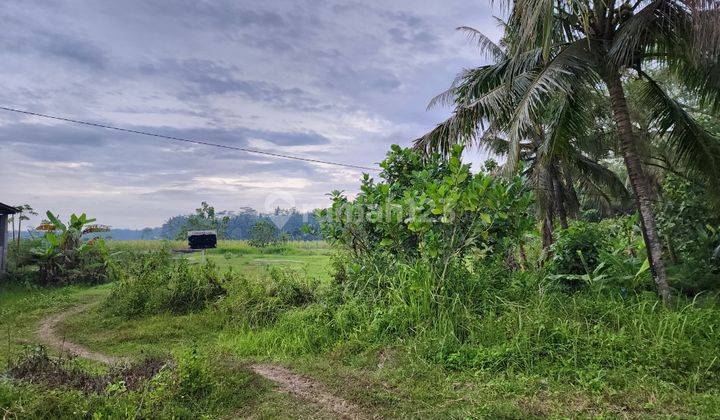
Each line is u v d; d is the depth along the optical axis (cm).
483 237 675
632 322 514
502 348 476
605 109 1166
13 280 1270
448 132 905
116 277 1155
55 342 669
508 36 874
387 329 568
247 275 1039
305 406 395
